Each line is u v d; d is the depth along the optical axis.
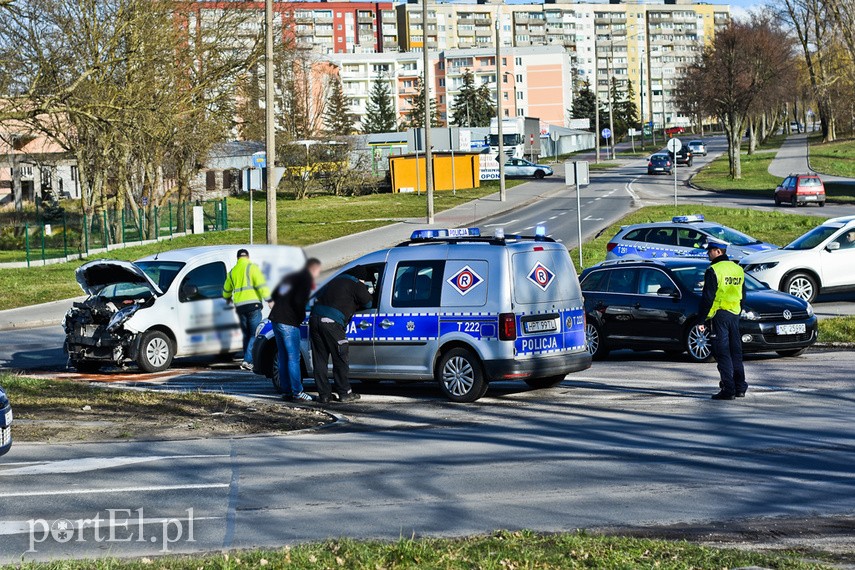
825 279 39.16
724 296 22.97
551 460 17.31
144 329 30.73
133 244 80.88
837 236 39.66
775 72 125.19
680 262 30.44
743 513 13.59
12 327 46.94
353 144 133.62
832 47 156.25
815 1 142.25
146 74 58.31
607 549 11.23
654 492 14.87
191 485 16.06
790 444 18.03
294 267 22.95
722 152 193.50
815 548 11.84
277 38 81.25
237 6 79.38
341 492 15.40
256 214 107.62
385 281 25.25
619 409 22.28
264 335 26.59
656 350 31.67
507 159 145.00
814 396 22.97
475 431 20.36
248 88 80.25
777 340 28.47
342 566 10.81
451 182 133.12
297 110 140.12
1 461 18.25
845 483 15.13
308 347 26.39
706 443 18.33
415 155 132.00
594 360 31.06
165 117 45.38
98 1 52.72
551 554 11.03
